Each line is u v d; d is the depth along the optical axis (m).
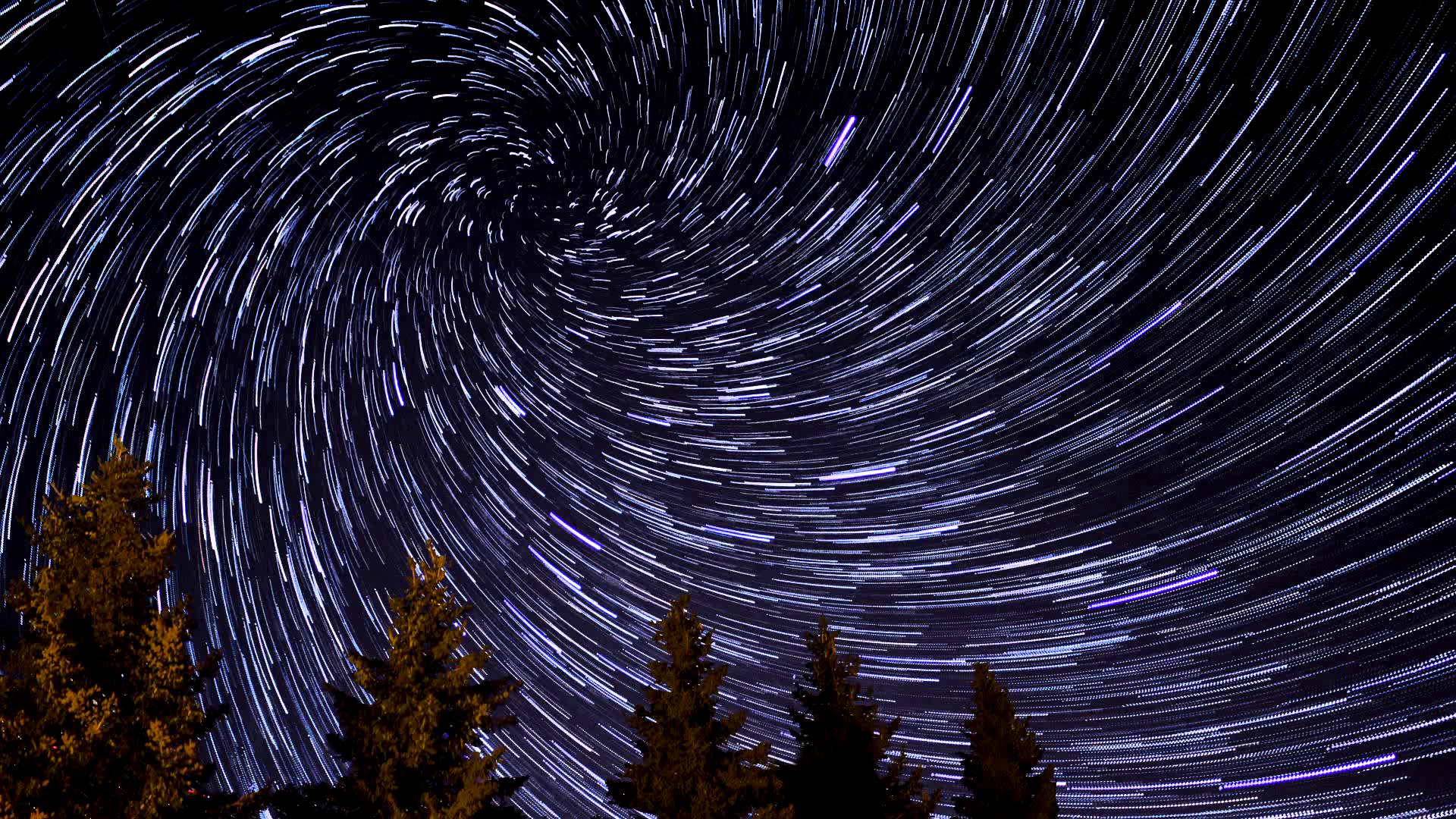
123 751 9.35
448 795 11.34
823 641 18.48
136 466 11.15
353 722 11.74
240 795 10.61
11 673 9.70
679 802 13.37
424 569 12.56
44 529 10.51
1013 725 19.97
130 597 10.39
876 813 16.72
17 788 8.59
